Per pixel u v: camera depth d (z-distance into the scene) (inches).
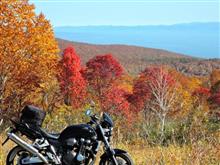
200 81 3986.2
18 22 1546.5
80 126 325.4
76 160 320.2
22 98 1558.8
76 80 1907.0
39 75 1581.0
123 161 327.6
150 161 382.3
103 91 2095.2
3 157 398.3
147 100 2021.4
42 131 323.6
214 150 407.2
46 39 1578.5
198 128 582.9
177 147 491.8
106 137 331.0
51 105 1557.6
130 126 710.5
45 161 313.3
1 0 1521.9
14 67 1530.5
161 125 672.4
